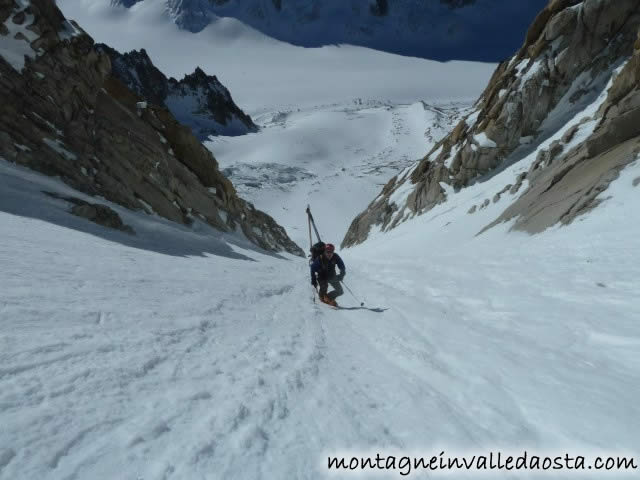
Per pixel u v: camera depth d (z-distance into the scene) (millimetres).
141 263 7355
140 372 2658
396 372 3787
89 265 5676
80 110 16250
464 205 31328
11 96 13094
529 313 6207
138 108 23234
